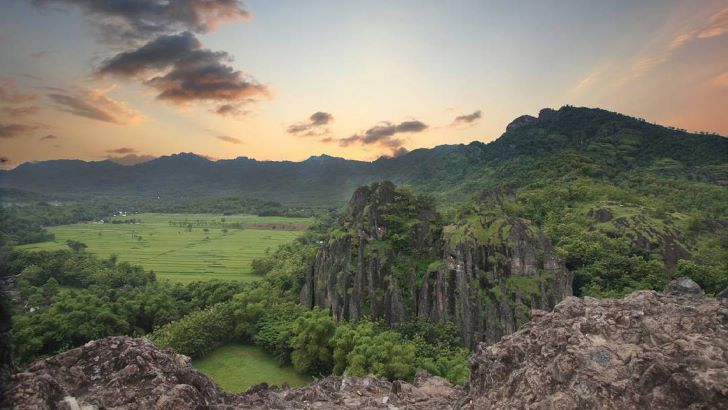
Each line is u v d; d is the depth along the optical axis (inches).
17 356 2669.8
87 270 5098.4
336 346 2488.9
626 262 4286.4
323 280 3786.9
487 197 6540.4
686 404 490.3
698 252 4734.3
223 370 2733.8
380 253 3538.4
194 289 4510.3
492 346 832.3
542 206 6604.3
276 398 815.1
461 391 941.2
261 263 6358.3
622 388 537.3
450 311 3127.5
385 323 3233.3
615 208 5802.2
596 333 665.6
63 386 590.6
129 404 588.7
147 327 3631.9
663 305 685.9
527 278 3191.4
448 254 3294.8
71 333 2950.3
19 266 4606.3
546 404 569.6
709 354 533.0
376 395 937.5
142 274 5359.3
